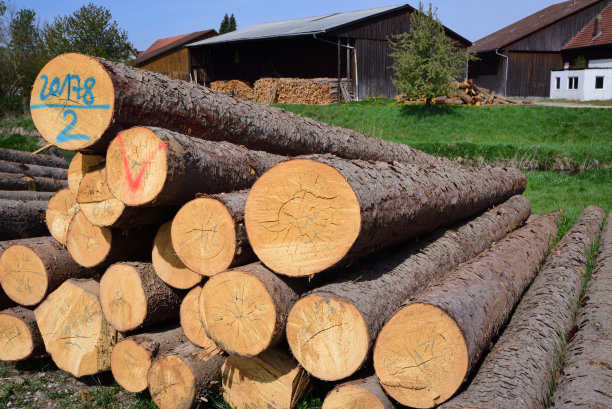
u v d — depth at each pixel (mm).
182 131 3898
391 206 3170
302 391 3289
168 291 3713
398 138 17375
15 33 28156
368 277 3266
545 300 4031
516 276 3961
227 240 3115
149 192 3146
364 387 2818
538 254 5125
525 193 10492
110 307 3697
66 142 3420
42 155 8500
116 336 3914
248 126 4527
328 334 2865
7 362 4414
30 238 4746
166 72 39156
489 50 30672
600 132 16203
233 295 3078
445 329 2605
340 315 2820
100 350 3836
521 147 13961
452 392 2607
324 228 2828
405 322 2695
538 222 6539
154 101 3549
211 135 4195
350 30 24641
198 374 3344
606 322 3430
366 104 23188
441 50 19109
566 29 31938
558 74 30656
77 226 3844
